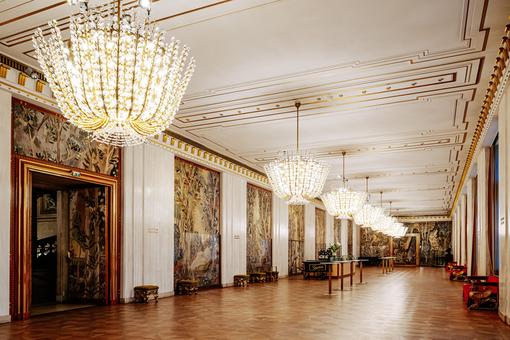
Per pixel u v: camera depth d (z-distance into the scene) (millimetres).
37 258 11914
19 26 6637
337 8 6156
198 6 6098
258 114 11008
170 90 4840
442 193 25672
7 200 7789
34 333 6812
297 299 11492
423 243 40469
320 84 9047
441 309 9578
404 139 13344
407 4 6047
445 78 8664
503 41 6961
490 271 11773
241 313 8945
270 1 5965
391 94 9570
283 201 21703
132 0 5840
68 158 9320
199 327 7355
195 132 12695
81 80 4387
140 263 11164
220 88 9273
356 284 16625
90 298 10383
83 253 10547
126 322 7832
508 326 7445
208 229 14906
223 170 15836
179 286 12805
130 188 11008
